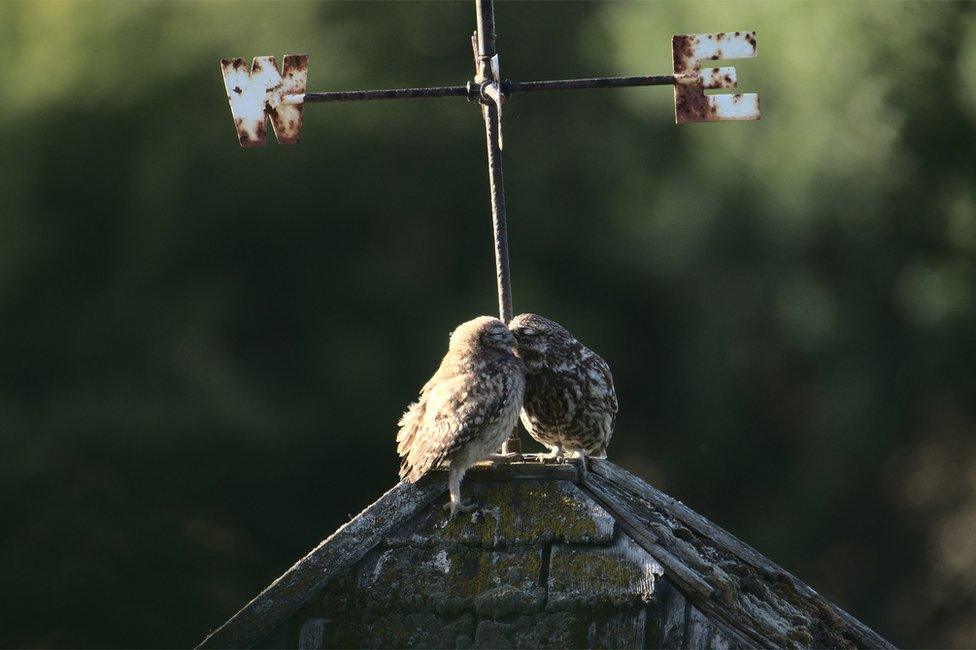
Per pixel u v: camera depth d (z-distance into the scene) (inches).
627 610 176.4
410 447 190.1
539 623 176.2
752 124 778.2
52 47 789.9
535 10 831.7
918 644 818.2
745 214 784.9
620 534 181.2
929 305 778.8
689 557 186.5
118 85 776.3
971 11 774.5
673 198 797.2
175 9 805.2
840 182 767.7
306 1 809.5
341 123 785.6
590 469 214.4
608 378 250.8
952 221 775.1
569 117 829.8
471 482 185.6
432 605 178.7
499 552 180.7
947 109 768.9
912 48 764.6
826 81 762.2
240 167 770.8
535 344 241.9
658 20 804.0
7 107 779.4
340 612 180.4
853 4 763.4
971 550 823.7
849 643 215.3
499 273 206.7
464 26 814.5
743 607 186.2
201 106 778.2
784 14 770.2
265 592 180.9
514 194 815.7
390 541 183.2
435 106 800.9
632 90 804.0
